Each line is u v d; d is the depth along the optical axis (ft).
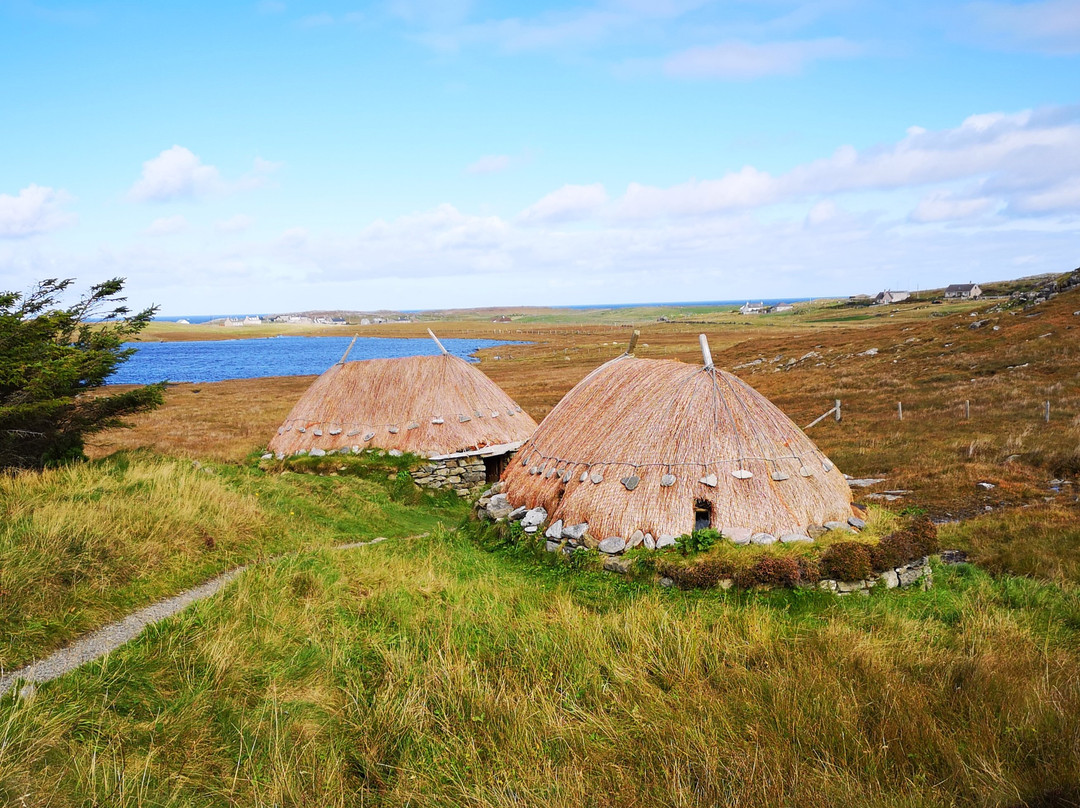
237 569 34.01
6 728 17.49
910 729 19.66
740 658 24.47
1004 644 26.16
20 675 21.50
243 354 481.05
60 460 45.73
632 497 37.81
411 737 20.49
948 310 451.94
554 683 23.56
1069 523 49.70
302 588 31.12
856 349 193.88
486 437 70.38
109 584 28.37
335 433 70.49
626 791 17.69
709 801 17.06
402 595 31.50
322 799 17.60
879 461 82.38
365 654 25.76
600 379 47.50
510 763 19.13
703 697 21.57
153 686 21.75
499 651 25.94
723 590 32.12
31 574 26.12
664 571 33.40
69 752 18.03
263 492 50.44
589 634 26.32
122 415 49.96
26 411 41.11
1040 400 106.73
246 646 24.52
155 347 593.01
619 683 23.16
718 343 344.08
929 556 38.40
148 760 17.85
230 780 18.42
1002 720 20.27
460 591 32.55
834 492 39.42
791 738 19.61
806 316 589.32
